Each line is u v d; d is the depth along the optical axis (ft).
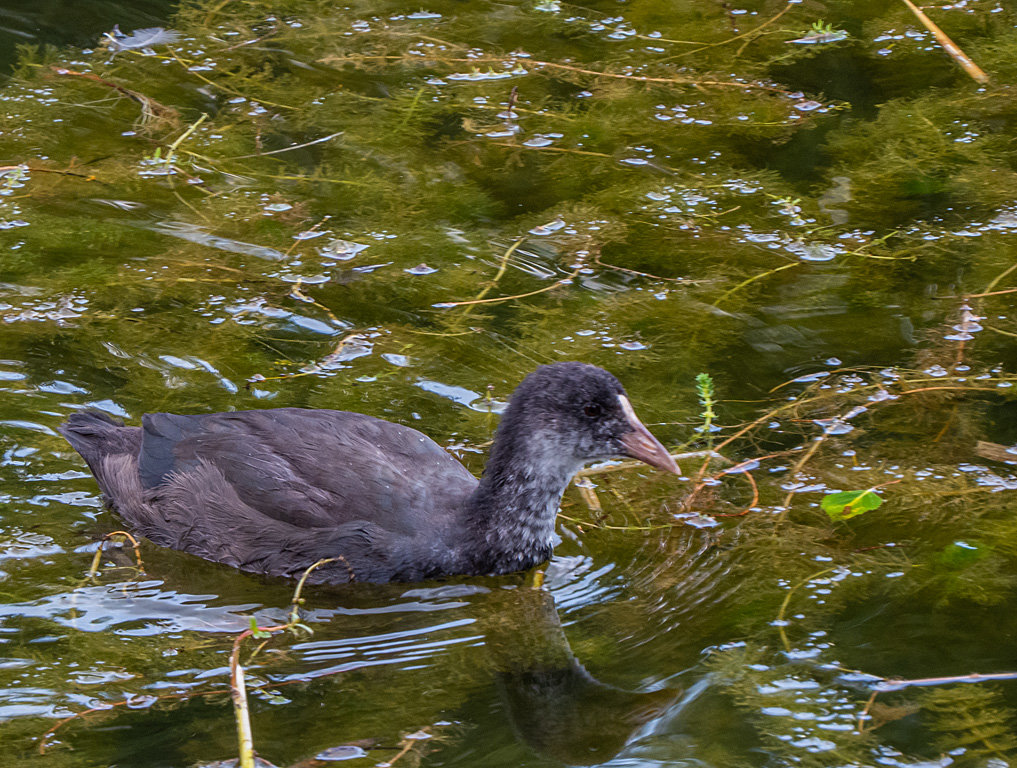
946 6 62.34
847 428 36.86
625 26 60.90
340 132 51.67
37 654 27.61
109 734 25.11
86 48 57.06
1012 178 49.11
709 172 50.01
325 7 61.72
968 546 31.99
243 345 39.34
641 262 44.73
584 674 27.78
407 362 38.99
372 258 44.04
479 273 43.50
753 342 40.65
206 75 55.47
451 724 25.93
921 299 42.83
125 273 42.39
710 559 32.04
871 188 48.98
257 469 32.09
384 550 31.12
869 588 30.63
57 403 36.37
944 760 24.85
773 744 25.40
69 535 32.40
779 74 56.80
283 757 24.71
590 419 31.71
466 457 35.22
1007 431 36.70
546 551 32.45
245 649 28.30
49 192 46.80
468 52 57.77
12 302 40.47
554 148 51.37
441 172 49.42
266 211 46.29
